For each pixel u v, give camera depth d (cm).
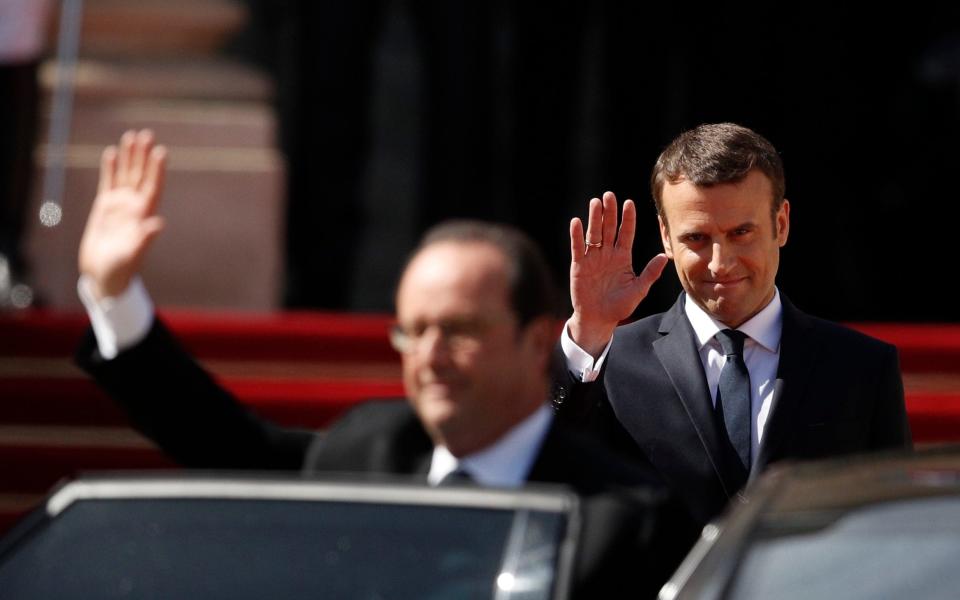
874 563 1023
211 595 1094
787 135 3588
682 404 1509
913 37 3822
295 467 1316
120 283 1247
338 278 3644
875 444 1506
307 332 2817
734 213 1466
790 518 1073
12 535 1159
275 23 3719
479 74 3684
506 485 1166
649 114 3550
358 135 3625
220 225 3350
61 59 3155
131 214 1253
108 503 1166
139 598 1099
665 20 3534
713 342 1525
